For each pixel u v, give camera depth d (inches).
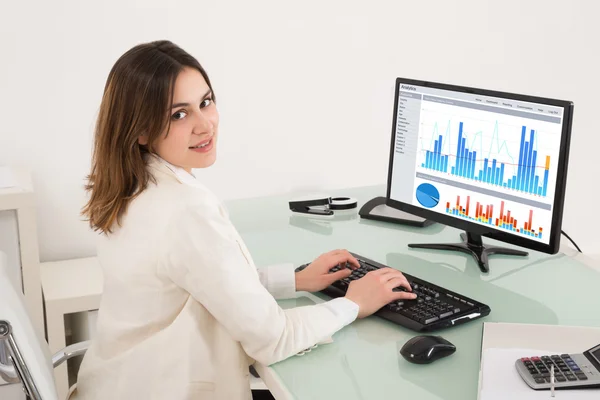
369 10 119.0
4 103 103.1
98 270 105.6
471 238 75.5
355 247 77.2
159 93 55.2
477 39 127.6
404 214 86.4
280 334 54.4
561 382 47.9
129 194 56.9
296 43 116.0
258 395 73.0
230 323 54.1
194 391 54.7
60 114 106.0
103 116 56.9
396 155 80.0
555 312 61.2
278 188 121.2
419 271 70.4
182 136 57.4
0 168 103.3
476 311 60.2
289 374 52.8
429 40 124.4
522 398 46.9
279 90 116.9
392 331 59.1
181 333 55.1
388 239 79.7
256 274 57.8
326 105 120.4
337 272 66.9
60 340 95.7
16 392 91.8
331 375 52.5
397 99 78.7
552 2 130.4
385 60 122.3
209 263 53.5
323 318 57.3
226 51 112.5
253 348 54.4
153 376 55.6
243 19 112.1
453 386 50.5
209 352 55.4
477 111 70.6
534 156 66.3
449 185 74.7
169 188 55.9
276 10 113.4
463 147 72.6
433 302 61.6
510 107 67.6
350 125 122.8
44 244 109.6
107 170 56.9
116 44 106.5
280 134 118.8
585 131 140.7
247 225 85.1
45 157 106.7
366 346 56.7
